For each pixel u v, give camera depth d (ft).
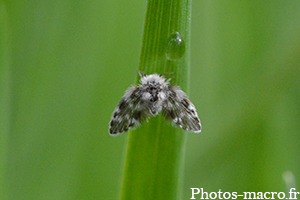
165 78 0.27
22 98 0.30
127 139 0.27
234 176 0.30
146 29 0.27
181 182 0.27
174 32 0.27
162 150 0.26
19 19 0.30
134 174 0.26
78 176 0.30
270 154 0.30
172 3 0.27
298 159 0.30
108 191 0.30
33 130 0.30
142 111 0.27
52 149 0.30
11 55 0.30
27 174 0.30
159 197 0.26
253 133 0.30
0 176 0.29
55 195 0.30
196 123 0.28
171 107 0.28
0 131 0.29
